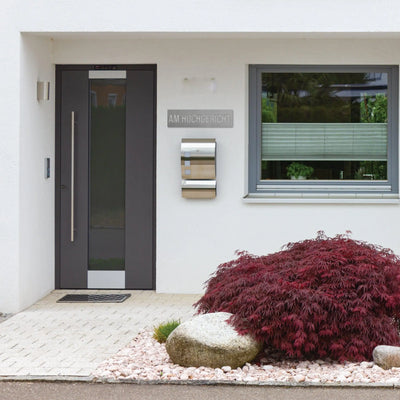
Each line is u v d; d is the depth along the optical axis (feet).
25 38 30.96
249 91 34.81
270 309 22.56
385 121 34.83
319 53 34.09
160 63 34.27
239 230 34.42
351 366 22.44
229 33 31.40
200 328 22.44
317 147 34.96
